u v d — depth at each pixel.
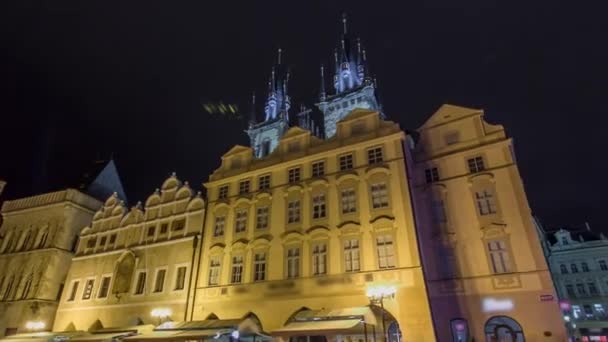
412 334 22.91
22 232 45.00
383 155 29.88
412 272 24.55
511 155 27.66
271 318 27.77
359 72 80.69
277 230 31.14
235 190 35.84
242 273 30.83
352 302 25.45
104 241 40.38
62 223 42.91
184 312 31.41
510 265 24.44
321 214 30.06
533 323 22.30
